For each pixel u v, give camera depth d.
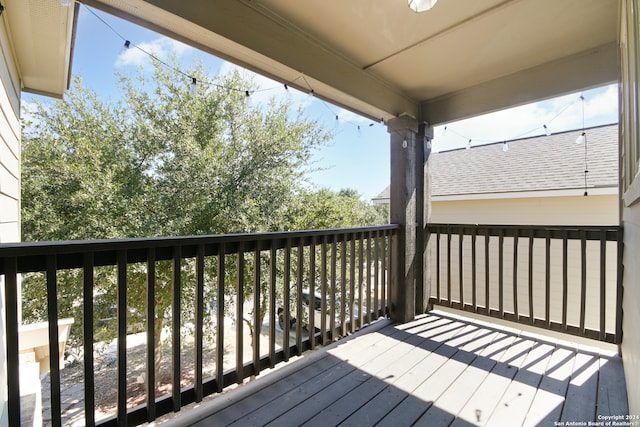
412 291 3.21
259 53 2.06
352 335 2.77
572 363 2.24
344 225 6.88
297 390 1.92
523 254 5.04
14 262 1.15
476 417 1.66
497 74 2.94
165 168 5.67
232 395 1.84
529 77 2.84
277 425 1.60
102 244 1.33
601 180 4.57
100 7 1.63
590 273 4.51
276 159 6.44
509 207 5.26
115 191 5.34
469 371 2.14
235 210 5.70
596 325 4.44
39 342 2.71
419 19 2.16
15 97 2.38
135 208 5.38
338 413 1.70
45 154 5.23
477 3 2.00
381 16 2.13
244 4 1.99
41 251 1.18
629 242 1.85
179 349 1.60
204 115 6.06
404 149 3.22
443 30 2.29
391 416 1.67
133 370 5.88
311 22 2.20
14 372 1.16
